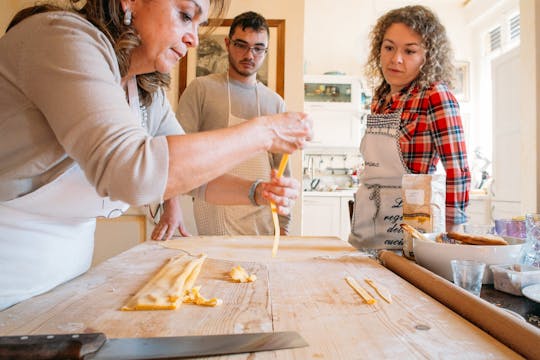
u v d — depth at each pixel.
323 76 4.42
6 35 0.63
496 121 3.15
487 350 0.46
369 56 1.49
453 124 1.17
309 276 0.83
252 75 1.82
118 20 0.68
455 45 4.66
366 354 0.45
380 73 1.45
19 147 0.65
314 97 4.48
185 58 2.42
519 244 0.79
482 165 4.43
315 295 0.69
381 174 1.29
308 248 1.15
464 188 1.16
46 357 0.41
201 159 0.59
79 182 0.73
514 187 2.91
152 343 0.47
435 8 4.69
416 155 1.25
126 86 0.86
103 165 0.54
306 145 0.75
